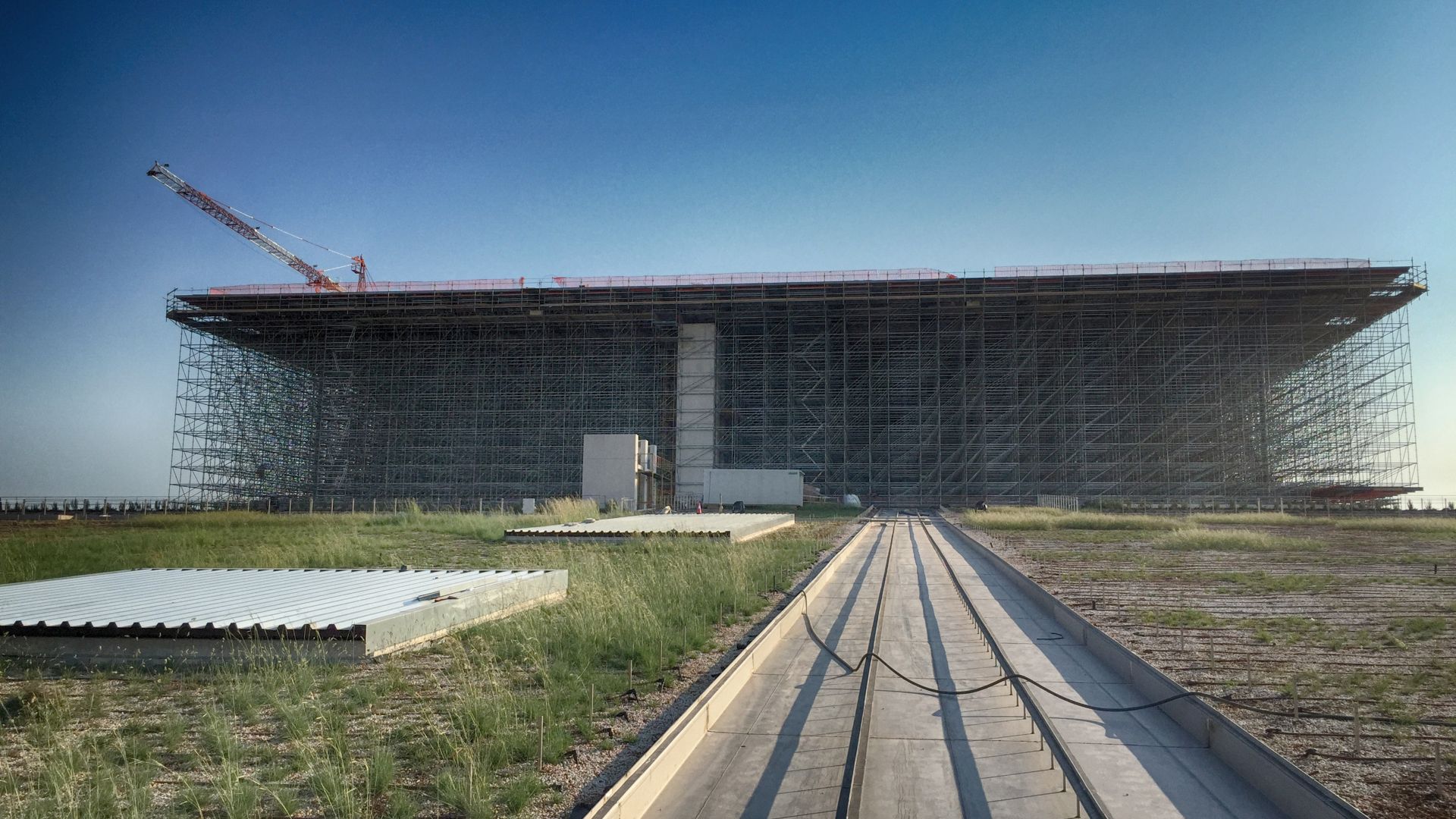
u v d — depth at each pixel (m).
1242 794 6.45
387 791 6.11
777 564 20.70
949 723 8.23
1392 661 10.51
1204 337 79.00
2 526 38.62
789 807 6.12
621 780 6.02
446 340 84.31
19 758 6.83
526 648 10.44
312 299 81.69
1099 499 71.44
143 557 21.47
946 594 17.75
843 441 81.62
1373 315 78.25
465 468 81.75
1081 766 7.05
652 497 60.25
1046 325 81.81
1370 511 66.56
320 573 15.62
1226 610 14.72
